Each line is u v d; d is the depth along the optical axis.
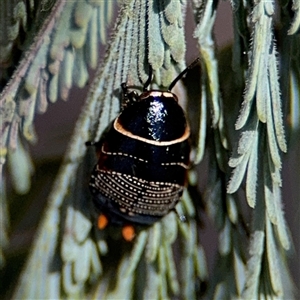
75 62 0.06
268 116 0.06
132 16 0.06
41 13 0.06
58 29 0.06
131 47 0.06
